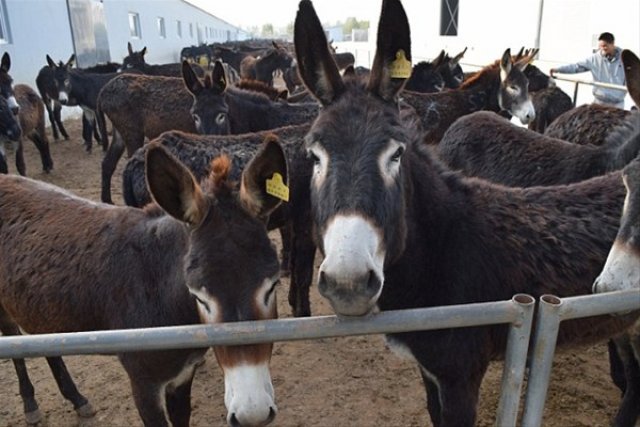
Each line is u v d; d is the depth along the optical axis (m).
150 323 2.33
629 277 1.97
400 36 2.07
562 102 8.28
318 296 5.02
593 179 2.69
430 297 2.33
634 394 2.92
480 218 2.36
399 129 1.99
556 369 3.70
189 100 7.69
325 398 3.47
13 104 8.44
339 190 1.79
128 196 4.25
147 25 28.72
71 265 2.55
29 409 3.30
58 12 15.82
